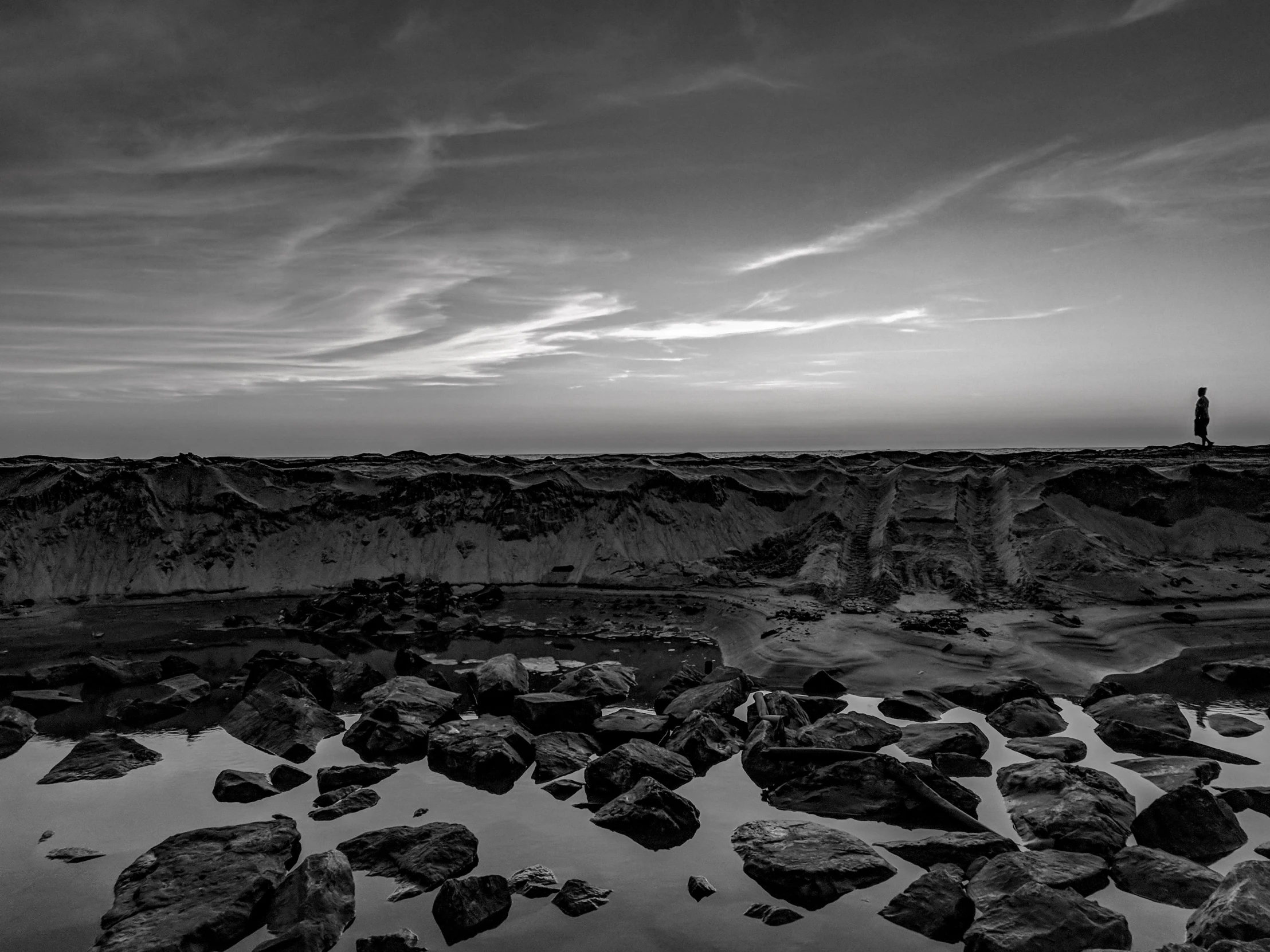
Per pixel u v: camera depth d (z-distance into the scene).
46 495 35.00
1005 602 26.56
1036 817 12.81
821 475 39.94
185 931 9.80
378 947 9.73
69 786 15.03
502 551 35.53
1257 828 12.61
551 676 21.94
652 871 11.88
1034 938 9.48
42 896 11.20
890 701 18.75
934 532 32.34
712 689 18.59
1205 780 14.36
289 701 18.38
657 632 26.70
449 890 10.59
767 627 25.47
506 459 43.38
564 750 16.36
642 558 34.75
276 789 14.91
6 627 28.12
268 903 10.89
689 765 15.58
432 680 21.45
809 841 12.26
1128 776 14.81
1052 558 28.98
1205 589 27.48
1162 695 18.30
